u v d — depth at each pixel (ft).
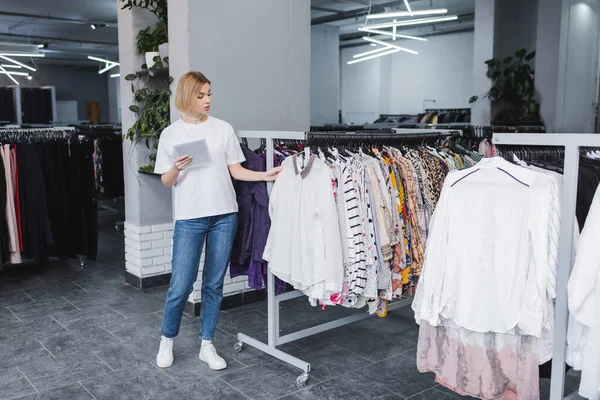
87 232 16.81
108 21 42.32
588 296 6.47
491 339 7.39
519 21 31.53
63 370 10.27
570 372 9.57
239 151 10.13
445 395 9.36
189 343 11.57
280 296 10.55
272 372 10.22
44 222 15.72
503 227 7.03
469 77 46.39
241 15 13.10
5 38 49.19
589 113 31.65
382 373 10.20
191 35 12.32
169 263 15.93
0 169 15.07
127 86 15.42
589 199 7.29
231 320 12.95
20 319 12.98
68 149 16.34
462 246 7.32
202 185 9.59
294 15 14.12
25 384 9.71
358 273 9.16
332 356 10.96
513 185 6.98
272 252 9.76
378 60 52.03
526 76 29.35
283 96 14.10
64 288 15.51
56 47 54.19
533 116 29.40
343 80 55.98
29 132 16.14
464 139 13.01
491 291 7.13
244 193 10.55
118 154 22.33
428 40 48.88
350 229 9.12
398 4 38.19
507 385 7.38
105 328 12.41
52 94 53.98
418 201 10.23
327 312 13.62
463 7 39.81
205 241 10.52
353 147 10.10
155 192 15.52
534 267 6.86
